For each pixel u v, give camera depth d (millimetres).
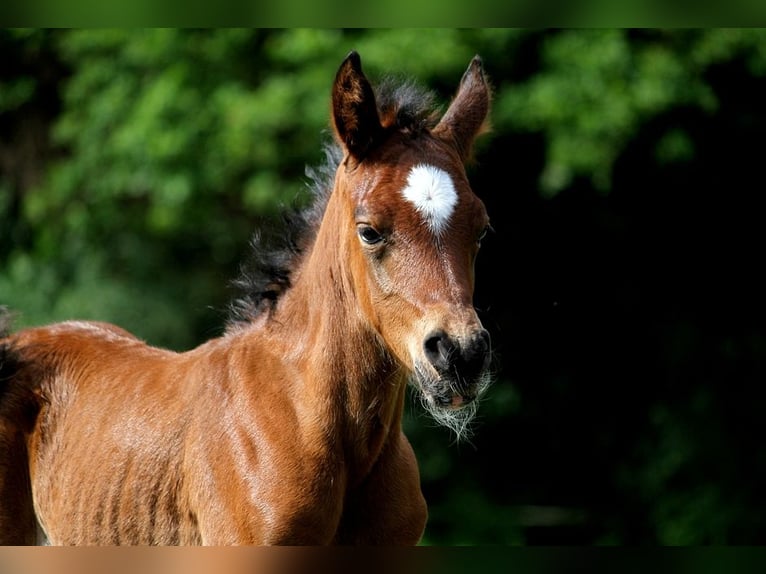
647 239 16875
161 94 15336
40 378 6547
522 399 17000
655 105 14219
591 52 14125
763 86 15500
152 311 16938
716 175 16375
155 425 5863
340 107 5270
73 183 16594
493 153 15664
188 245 17500
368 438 5449
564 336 17047
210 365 5836
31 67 17812
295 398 5438
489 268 16875
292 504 5254
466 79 5824
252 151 14906
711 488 16031
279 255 5934
